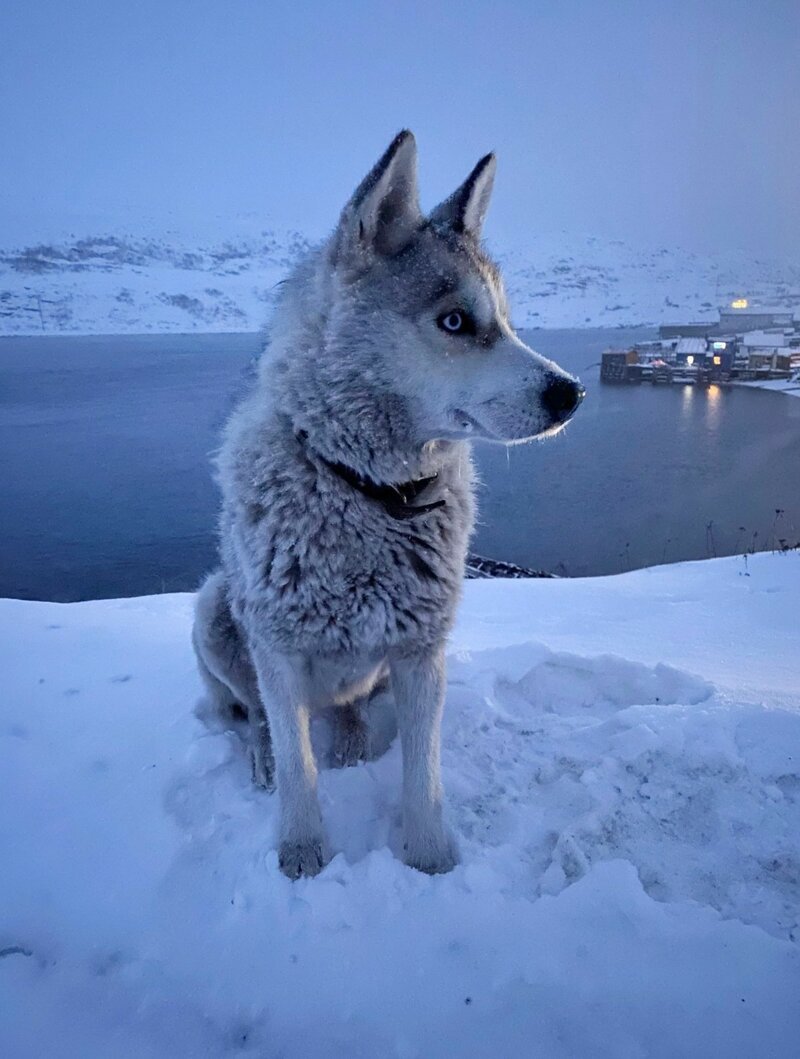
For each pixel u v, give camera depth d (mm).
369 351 730
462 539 808
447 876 673
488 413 739
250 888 676
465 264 753
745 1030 531
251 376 855
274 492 747
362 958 602
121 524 9281
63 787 834
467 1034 542
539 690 1034
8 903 688
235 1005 576
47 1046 553
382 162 726
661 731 826
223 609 888
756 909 640
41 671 1115
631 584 2070
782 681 1058
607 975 574
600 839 721
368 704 992
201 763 854
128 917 665
